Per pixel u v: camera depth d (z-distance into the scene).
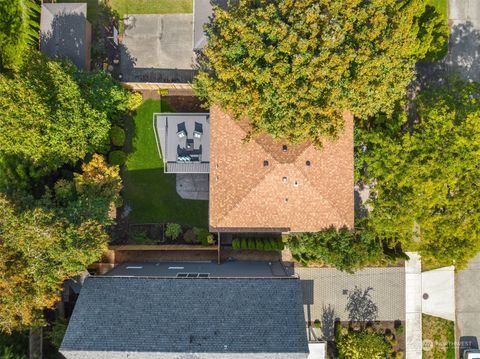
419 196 27.14
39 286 24.48
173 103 32.66
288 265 33.00
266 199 27.48
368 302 33.31
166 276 26.75
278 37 24.83
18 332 28.64
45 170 28.33
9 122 25.25
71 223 24.89
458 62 33.66
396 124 29.11
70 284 30.81
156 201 32.53
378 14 25.27
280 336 23.52
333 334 33.09
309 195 27.41
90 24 32.12
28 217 23.94
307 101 24.84
